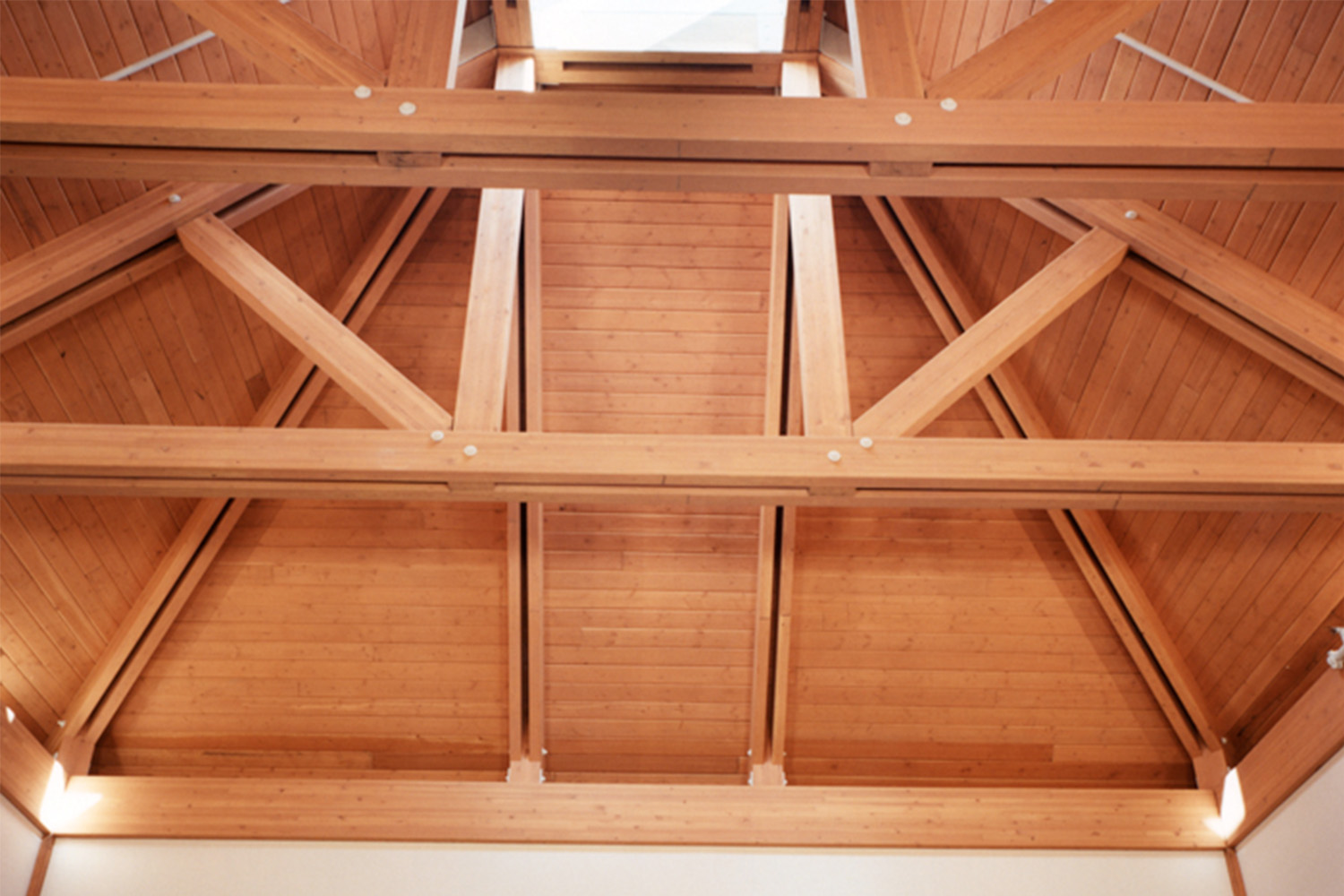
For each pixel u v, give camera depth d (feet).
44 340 14.35
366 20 15.16
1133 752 19.15
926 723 19.17
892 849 17.89
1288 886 16.38
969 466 12.64
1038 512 18.31
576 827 17.78
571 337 17.98
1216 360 15.16
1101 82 14.08
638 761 19.60
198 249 14.11
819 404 13.14
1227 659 17.46
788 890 17.57
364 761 19.35
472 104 9.64
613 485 12.89
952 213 17.06
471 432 12.90
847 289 17.97
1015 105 9.75
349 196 16.60
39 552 15.90
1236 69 12.60
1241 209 13.44
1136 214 14.17
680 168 9.78
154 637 18.02
